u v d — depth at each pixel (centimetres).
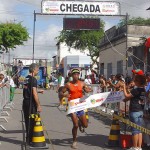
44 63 5166
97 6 2059
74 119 953
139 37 3038
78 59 5212
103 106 1753
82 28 2033
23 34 4466
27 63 4466
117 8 2066
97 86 1859
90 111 1841
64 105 2058
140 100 899
